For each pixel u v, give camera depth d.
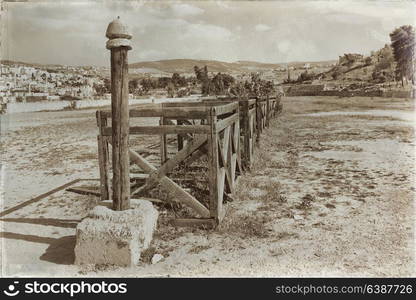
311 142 12.28
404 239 4.18
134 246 3.74
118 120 3.94
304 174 7.64
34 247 4.30
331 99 45.69
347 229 4.54
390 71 55.62
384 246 4.02
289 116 23.17
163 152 7.39
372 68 72.62
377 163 8.55
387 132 14.06
